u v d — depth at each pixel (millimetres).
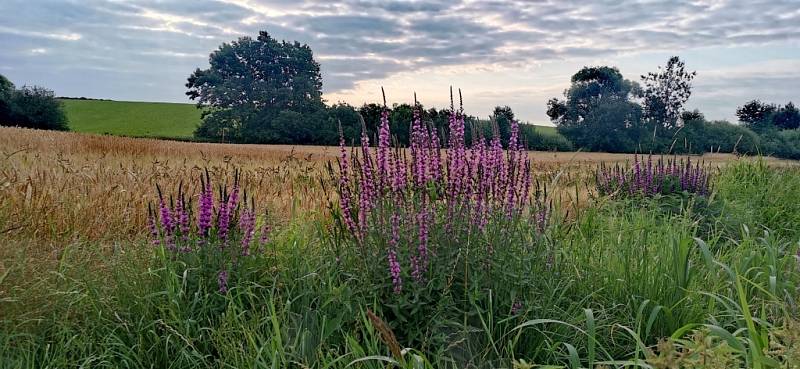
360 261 4508
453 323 3973
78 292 4504
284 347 3885
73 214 6746
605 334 4367
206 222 4914
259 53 69875
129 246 5555
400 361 2848
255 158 22812
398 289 4098
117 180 9758
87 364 3879
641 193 8594
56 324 4328
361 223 4547
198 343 4234
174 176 10484
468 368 3875
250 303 4668
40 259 5137
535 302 4262
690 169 9703
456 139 4562
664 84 62281
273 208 6992
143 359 4129
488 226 4586
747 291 4898
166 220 4926
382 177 4527
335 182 4969
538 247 4645
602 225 6508
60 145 22531
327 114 66250
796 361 2367
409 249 4328
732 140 49500
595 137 60812
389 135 4566
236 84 67438
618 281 4934
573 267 5035
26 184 7195
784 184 10445
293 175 11703
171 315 4230
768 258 5375
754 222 8516
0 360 3801
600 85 63625
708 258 4324
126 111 88938
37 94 70750
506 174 4723
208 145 39531
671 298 4559
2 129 32875
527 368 2443
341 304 4285
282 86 70000
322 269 4812
